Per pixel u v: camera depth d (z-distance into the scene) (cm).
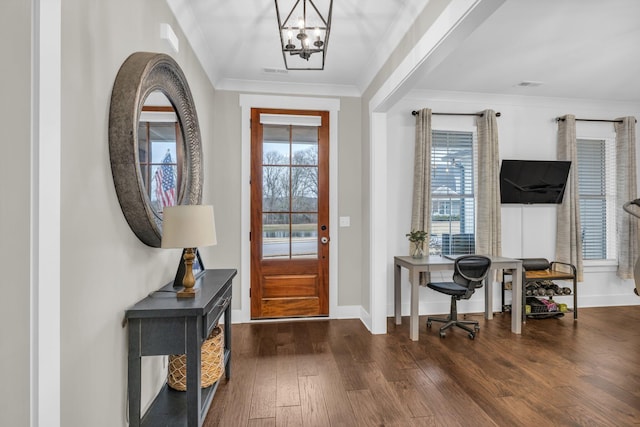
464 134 426
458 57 321
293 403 217
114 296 149
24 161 94
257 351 299
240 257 377
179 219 171
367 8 243
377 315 344
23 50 93
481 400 221
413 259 365
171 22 225
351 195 394
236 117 375
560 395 227
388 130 409
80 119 124
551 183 418
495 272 404
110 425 145
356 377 252
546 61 330
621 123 442
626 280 449
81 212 125
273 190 382
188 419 160
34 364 96
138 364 159
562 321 387
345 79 374
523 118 432
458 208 423
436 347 310
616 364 274
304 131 388
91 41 131
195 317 159
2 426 90
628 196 435
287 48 196
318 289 390
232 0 236
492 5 164
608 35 280
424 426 193
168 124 202
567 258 418
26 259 95
